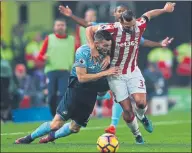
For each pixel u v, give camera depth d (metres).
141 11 61.41
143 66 63.06
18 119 40.88
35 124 39.00
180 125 38.59
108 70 24.25
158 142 28.19
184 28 65.62
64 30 36.59
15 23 63.34
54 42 36.53
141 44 27.50
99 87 25.06
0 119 40.19
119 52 24.61
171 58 62.94
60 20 36.44
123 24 24.28
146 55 63.03
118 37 24.36
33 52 56.38
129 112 25.34
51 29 63.97
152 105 47.41
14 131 34.53
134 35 24.56
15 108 42.12
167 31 65.00
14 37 58.28
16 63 55.09
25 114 41.22
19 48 56.38
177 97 52.16
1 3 44.06
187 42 66.06
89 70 24.50
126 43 24.52
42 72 50.53
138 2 61.19
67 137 31.72
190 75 65.62
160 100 48.00
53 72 36.69
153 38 63.84
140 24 24.70
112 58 24.75
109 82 25.23
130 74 25.17
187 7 65.31
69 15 28.89
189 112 49.28
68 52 36.72
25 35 60.75
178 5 65.00
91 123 39.50
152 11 25.41
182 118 43.53
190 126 38.00
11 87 41.94
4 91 39.94
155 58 62.28
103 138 21.77
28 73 54.19
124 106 25.25
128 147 23.91
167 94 48.91
